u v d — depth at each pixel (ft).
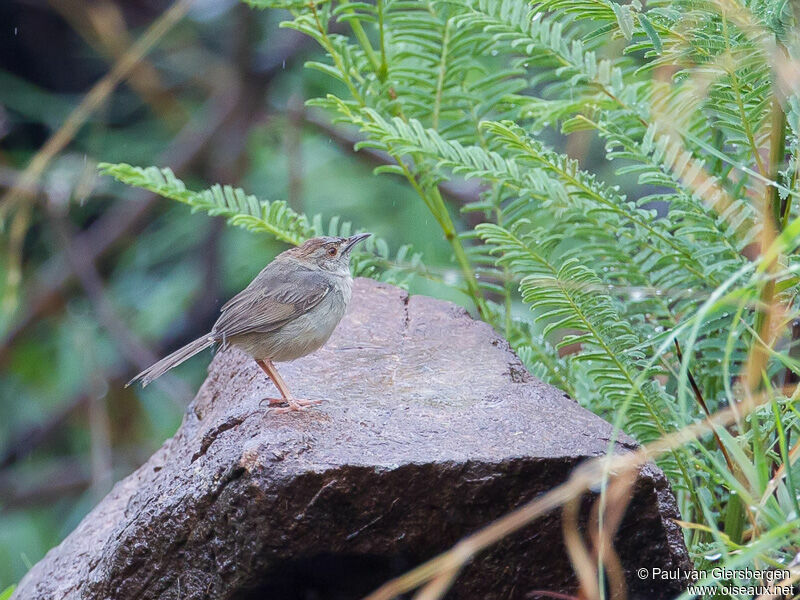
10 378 70.59
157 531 25.72
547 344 38.06
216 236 63.62
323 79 62.80
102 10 67.10
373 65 40.01
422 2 39.06
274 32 66.95
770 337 28.27
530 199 37.06
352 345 34.35
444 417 27.35
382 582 25.20
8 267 64.13
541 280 31.01
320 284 33.17
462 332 35.01
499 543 24.32
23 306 66.95
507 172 32.73
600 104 34.47
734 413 22.52
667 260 32.14
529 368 36.04
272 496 23.45
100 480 58.85
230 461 24.48
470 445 24.89
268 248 65.77
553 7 30.68
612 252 33.63
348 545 24.09
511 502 24.03
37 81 73.77
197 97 78.18
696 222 31.58
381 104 39.58
